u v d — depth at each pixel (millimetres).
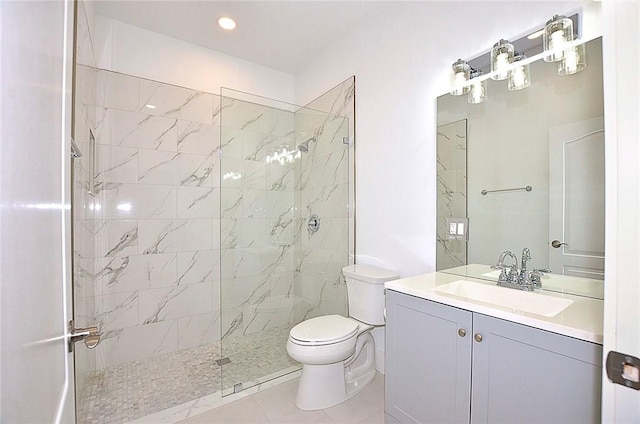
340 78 2615
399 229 2127
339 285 2588
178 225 2619
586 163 1325
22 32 396
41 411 463
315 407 1788
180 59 2625
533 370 1042
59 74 616
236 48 2754
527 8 1493
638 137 554
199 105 2717
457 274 1781
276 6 2184
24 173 403
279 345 2680
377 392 1964
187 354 2537
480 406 1184
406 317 1479
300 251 3053
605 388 605
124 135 2391
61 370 617
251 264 2895
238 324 2805
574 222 1360
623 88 576
